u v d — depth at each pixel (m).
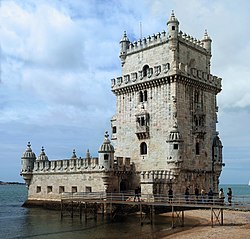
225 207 47.53
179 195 60.47
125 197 64.25
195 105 67.69
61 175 73.38
